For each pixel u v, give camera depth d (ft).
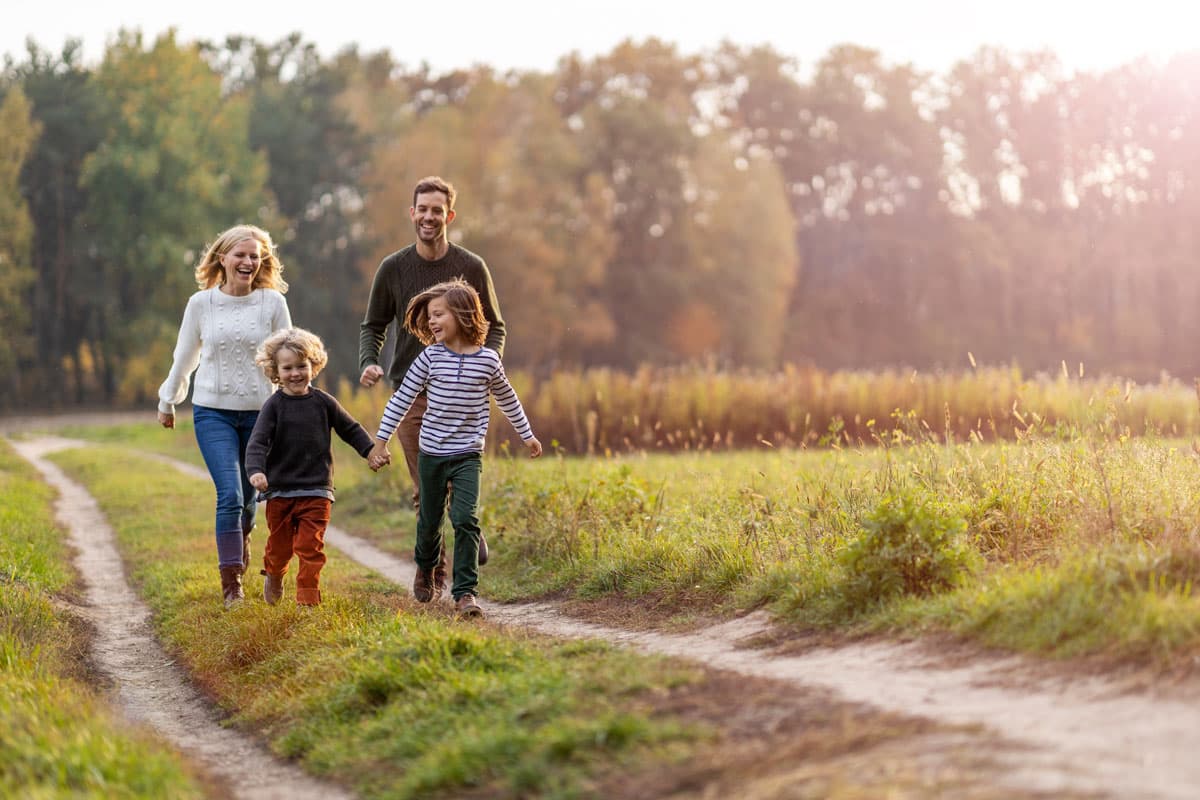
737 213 220.84
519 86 219.41
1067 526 20.27
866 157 277.44
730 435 58.70
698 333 218.18
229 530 24.91
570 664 16.53
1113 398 27.12
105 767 13.16
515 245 201.98
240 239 25.12
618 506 31.01
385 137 234.58
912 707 13.02
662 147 223.71
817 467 34.60
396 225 209.67
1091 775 10.37
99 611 29.14
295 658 19.54
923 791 10.29
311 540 22.81
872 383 68.33
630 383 71.72
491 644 17.57
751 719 13.08
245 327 24.94
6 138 188.34
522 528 32.24
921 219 274.16
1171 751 10.87
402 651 17.56
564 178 215.10
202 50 264.11
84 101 205.16
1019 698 13.03
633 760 12.17
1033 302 262.67
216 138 205.77
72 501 60.80
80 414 195.00
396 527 43.04
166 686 21.09
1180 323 253.85
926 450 27.35
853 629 17.46
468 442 22.74
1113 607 14.57
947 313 263.29
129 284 205.67
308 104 236.84
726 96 280.92
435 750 13.62
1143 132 274.36
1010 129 284.00
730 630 19.54
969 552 18.63
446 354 22.67
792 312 258.57
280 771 15.16
